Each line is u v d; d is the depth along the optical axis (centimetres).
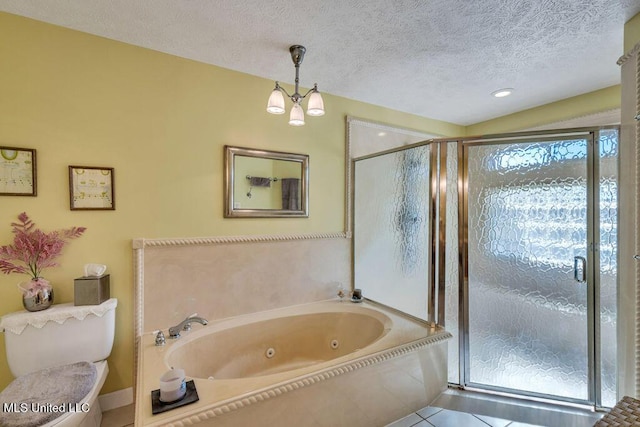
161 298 196
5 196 156
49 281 165
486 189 223
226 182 216
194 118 205
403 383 181
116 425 167
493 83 242
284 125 242
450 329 223
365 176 273
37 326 149
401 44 185
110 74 180
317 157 259
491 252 224
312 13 156
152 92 192
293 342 232
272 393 137
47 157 165
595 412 186
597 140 191
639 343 150
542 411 187
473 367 221
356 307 249
